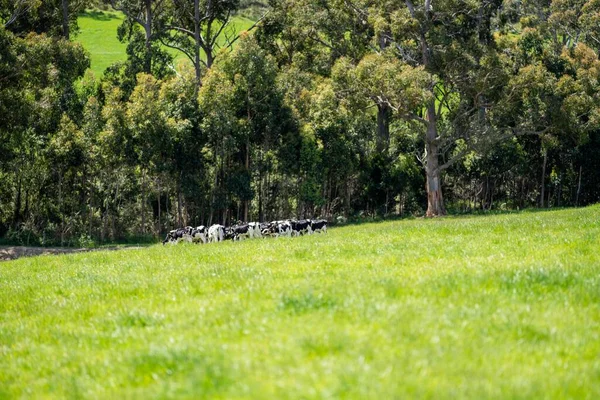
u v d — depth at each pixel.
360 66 88.19
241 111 89.31
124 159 79.38
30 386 15.17
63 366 16.23
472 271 21.19
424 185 105.75
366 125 101.19
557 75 107.75
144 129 78.56
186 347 14.97
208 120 82.62
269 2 114.94
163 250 39.25
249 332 15.80
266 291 19.95
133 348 16.17
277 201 93.56
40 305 24.12
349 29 109.94
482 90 90.69
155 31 111.38
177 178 84.12
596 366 13.12
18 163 77.38
